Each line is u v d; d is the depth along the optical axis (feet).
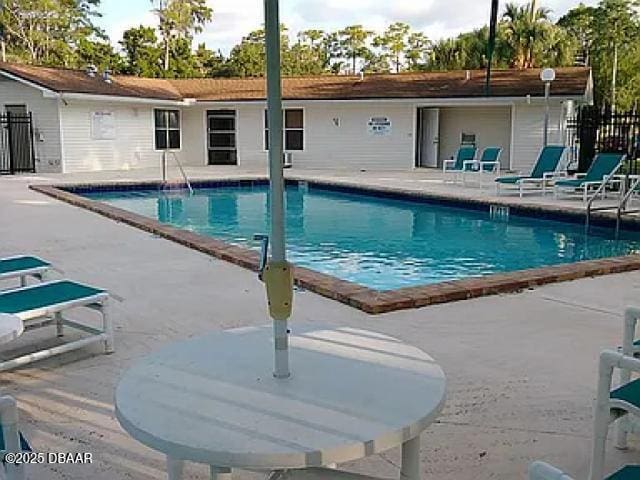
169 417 5.27
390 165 65.82
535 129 59.62
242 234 34.53
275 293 6.00
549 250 28.99
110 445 9.05
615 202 36.55
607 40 106.93
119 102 62.75
